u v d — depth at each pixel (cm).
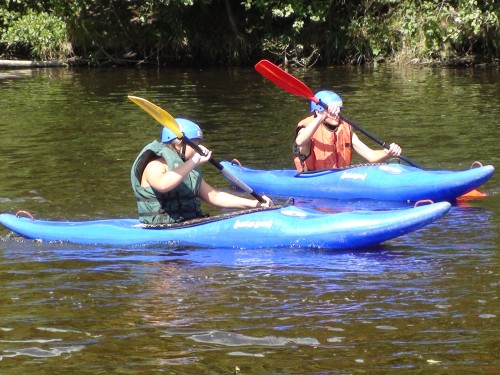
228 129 1747
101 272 837
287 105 2077
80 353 636
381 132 1675
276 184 1273
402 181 1188
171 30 3148
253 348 639
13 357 630
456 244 918
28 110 2022
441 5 2973
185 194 959
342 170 1238
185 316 706
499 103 2011
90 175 1298
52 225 984
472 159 1402
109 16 3138
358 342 646
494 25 2911
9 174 1312
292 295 755
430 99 2117
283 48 3089
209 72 2905
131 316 708
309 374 595
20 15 3141
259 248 920
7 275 831
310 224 923
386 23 3073
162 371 604
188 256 891
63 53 3133
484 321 683
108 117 1900
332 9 3097
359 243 905
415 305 723
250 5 2986
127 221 995
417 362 610
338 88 2405
